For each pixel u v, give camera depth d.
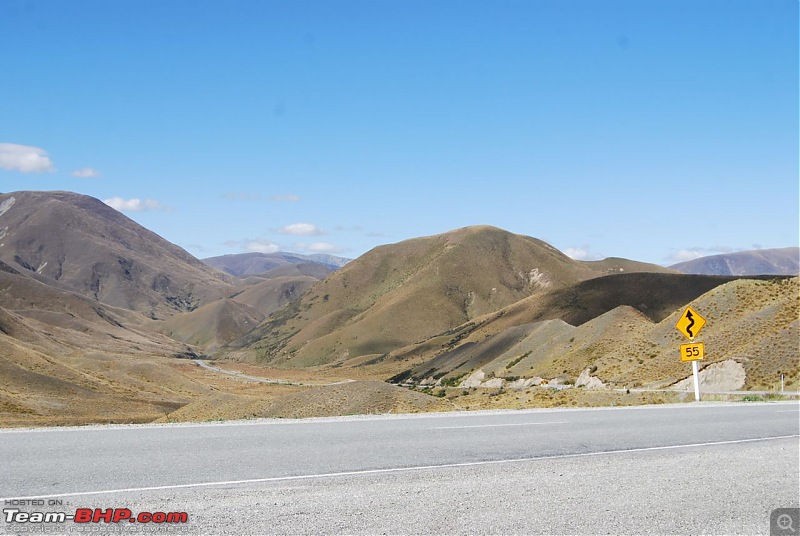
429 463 11.20
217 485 9.32
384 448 12.72
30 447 12.59
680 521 8.08
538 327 106.12
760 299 60.75
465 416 19.69
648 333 67.94
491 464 11.12
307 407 41.66
